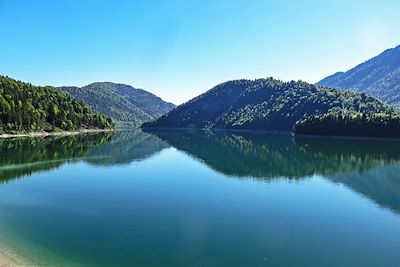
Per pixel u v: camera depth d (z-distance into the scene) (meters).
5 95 190.00
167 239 35.91
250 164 85.81
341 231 39.31
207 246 34.44
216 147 130.38
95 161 88.56
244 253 32.88
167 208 46.91
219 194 54.69
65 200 50.22
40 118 195.25
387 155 105.00
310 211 46.34
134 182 63.09
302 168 79.69
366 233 38.88
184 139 177.38
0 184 59.69
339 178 68.31
